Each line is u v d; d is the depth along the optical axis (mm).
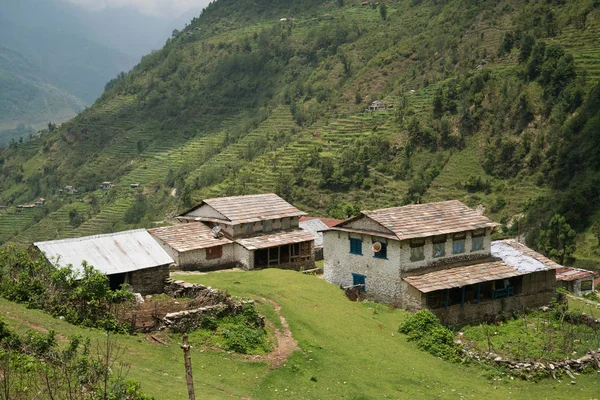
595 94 96812
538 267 44844
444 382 30875
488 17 146500
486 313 42875
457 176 101375
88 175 185000
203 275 43562
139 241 38969
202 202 52125
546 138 98312
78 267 34969
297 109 171750
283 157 127375
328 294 40719
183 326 29469
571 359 34312
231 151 159000
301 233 52906
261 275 43625
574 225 81938
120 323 28562
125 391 19516
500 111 107062
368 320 37781
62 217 155750
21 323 25422
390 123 124625
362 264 43781
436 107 117125
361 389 28219
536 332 39469
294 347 31016
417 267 42188
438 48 151500
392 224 42250
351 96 157625
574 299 53156
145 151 192125
